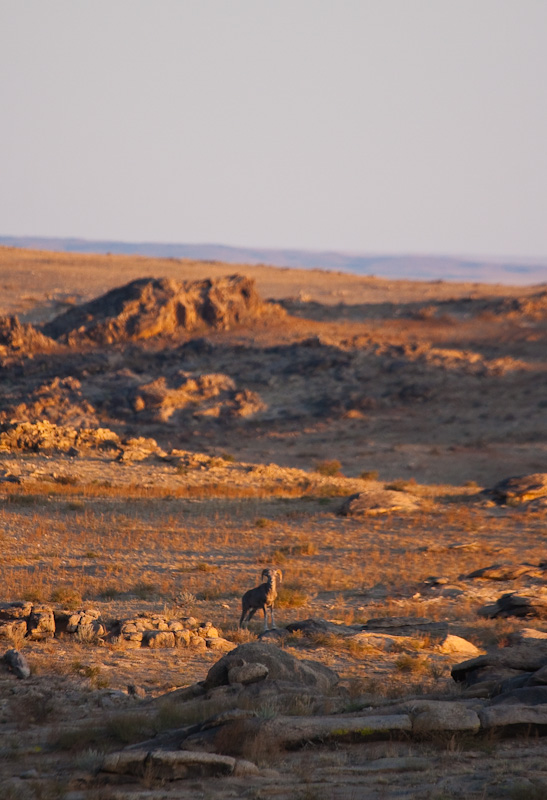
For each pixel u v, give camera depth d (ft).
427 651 211.20
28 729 135.64
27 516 465.47
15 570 334.24
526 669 154.40
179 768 103.91
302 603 289.74
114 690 163.73
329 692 150.41
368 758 110.01
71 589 302.86
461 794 93.04
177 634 218.18
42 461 620.08
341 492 609.83
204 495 569.23
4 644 206.69
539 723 116.47
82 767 110.52
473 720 117.29
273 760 110.01
